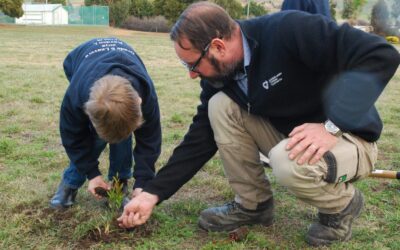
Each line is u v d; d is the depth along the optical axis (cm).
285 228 312
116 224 300
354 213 290
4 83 868
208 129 300
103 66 278
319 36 250
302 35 251
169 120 623
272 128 291
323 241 288
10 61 1320
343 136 268
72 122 290
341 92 250
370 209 346
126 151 336
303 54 251
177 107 711
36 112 638
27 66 1198
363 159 275
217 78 269
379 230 313
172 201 353
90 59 297
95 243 287
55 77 980
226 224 304
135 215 283
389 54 242
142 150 310
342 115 251
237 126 291
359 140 273
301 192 267
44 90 811
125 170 346
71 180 327
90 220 303
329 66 254
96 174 315
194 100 777
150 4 3931
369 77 242
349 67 247
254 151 298
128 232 297
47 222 303
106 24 4300
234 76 275
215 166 432
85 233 293
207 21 249
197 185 389
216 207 315
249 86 268
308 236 292
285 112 272
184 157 294
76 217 311
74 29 3756
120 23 4025
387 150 513
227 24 253
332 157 260
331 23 254
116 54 294
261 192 303
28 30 3403
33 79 936
